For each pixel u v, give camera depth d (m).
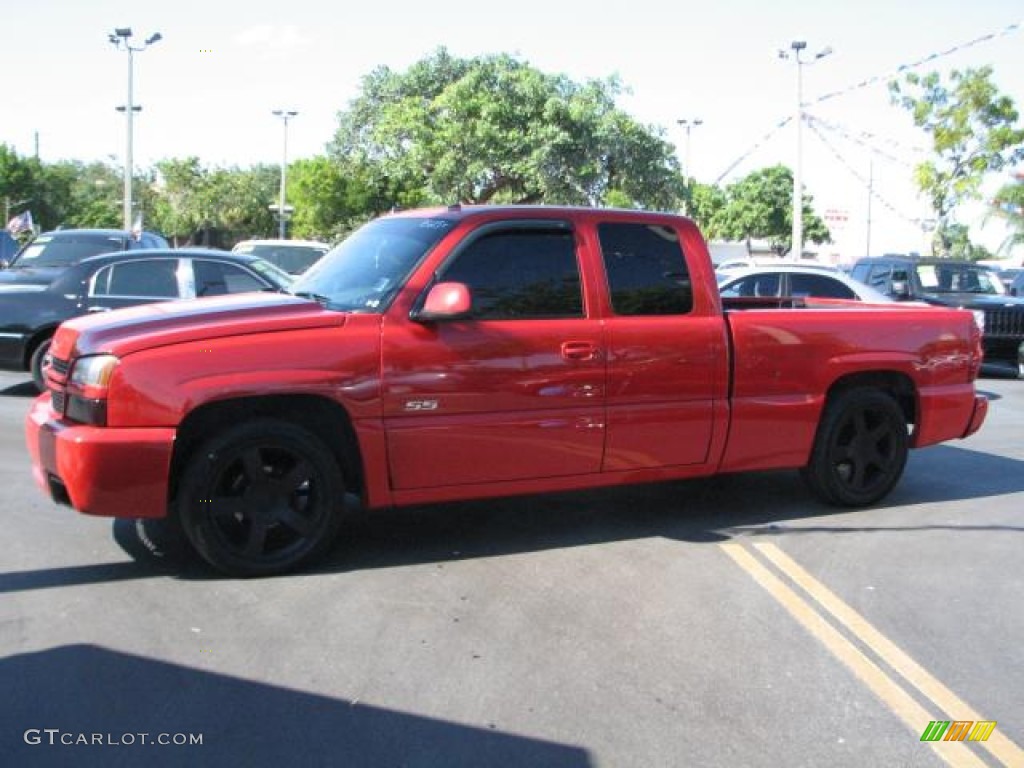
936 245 29.94
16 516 6.14
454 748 3.49
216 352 4.86
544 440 5.50
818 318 6.34
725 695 3.95
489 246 5.46
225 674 4.00
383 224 6.14
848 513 6.74
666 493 7.17
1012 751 3.59
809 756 3.51
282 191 42.09
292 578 5.15
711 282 5.99
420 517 6.40
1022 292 20.66
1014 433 10.28
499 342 5.34
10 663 4.05
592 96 26.56
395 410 5.16
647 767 3.40
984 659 4.37
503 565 5.45
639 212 5.93
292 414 5.20
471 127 26.77
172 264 10.50
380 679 4.00
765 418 6.16
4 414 9.66
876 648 4.46
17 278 11.08
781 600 5.01
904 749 3.58
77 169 64.69
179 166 56.09
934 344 6.79
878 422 6.79
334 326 5.08
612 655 4.29
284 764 3.36
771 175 55.25
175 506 5.05
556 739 3.57
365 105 31.02
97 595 4.83
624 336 5.66
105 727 3.56
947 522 6.55
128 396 4.73
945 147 28.86
